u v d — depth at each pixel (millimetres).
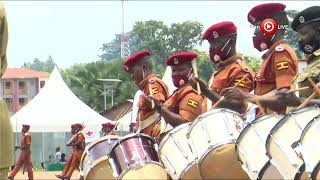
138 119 11062
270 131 6727
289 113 6801
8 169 6832
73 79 61312
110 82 57562
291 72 7945
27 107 35719
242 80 8820
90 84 59844
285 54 8008
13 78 85250
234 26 9406
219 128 7629
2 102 6801
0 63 6805
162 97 10758
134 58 11430
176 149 8234
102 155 9945
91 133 27344
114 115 37656
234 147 7430
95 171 9953
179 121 9523
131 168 8508
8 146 6773
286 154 6609
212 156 7504
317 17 7746
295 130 6715
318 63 7570
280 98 7336
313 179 6301
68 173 27078
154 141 8875
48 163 44875
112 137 10086
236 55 9383
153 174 8414
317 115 6543
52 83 36688
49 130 34875
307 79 7555
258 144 6949
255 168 6879
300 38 7855
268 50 8477
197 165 7723
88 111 35625
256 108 8227
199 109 9688
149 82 11000
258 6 8578
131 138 8766
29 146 27719
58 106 35656
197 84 8875
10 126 6828
